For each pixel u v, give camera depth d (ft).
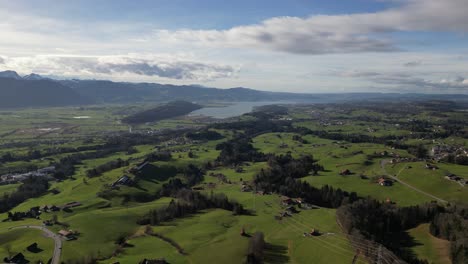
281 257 482.69
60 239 538.88
